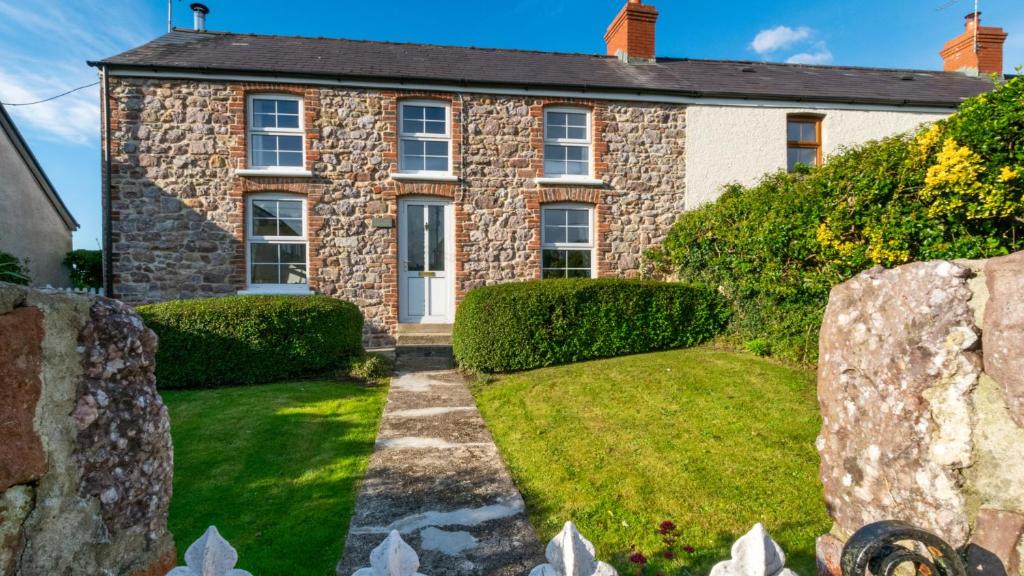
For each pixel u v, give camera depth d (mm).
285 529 2852
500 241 9156
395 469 3662
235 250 8367
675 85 9906
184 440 4219
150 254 8141
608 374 5848
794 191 6070
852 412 1960
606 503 3070
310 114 8578
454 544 2688
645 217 9586
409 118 9086
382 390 6004
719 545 2611
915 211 4582
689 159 9672
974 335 1524
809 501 2994
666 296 7367
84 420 1481
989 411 1479
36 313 1354
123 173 8055
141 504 1681
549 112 9492
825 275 5508
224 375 6129
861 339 1918
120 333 1617
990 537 1426
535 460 3756
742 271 6988
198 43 9383
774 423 4156
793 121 10211
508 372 6656
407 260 9055
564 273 9477
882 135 10125
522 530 2826
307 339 6426
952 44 13078
